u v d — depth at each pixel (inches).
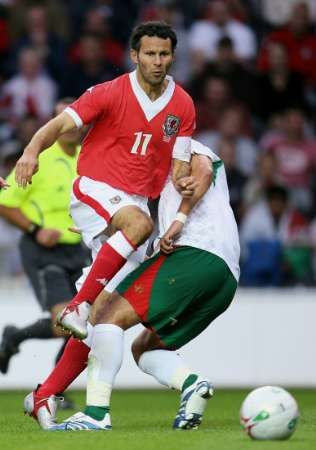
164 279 932.0
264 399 840.9
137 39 933.2
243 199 2037.4
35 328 1309.1
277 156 2210.9
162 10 2393.0
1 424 1031.0
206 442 827.4
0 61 2356.1
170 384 945.5
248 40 2409.0
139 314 932.0
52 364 1700.3
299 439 852.0
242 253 1834.4
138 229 922.1
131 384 1729.8
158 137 949.2
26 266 1321.4
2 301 1704.0
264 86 2319.1
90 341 950.4
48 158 1315.2
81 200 954.7
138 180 952.9
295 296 1769.2
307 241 1813.5
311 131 2327.8
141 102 940.0
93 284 920.9
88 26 2335.1
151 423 1048.2
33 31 2352.4
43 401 963.3
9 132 2204.7
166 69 933.2
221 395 1555.1
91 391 931.3
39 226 1310.3
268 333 1764.3
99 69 2315.5
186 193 933.8
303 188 2209.6
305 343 1764.3
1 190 1337.4
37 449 794.2
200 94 2289.6
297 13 2373.3
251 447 793.6
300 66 2353.6
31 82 2281.0
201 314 956.6
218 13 2399.1
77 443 824.9
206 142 2240.4
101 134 951.0
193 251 938.1
